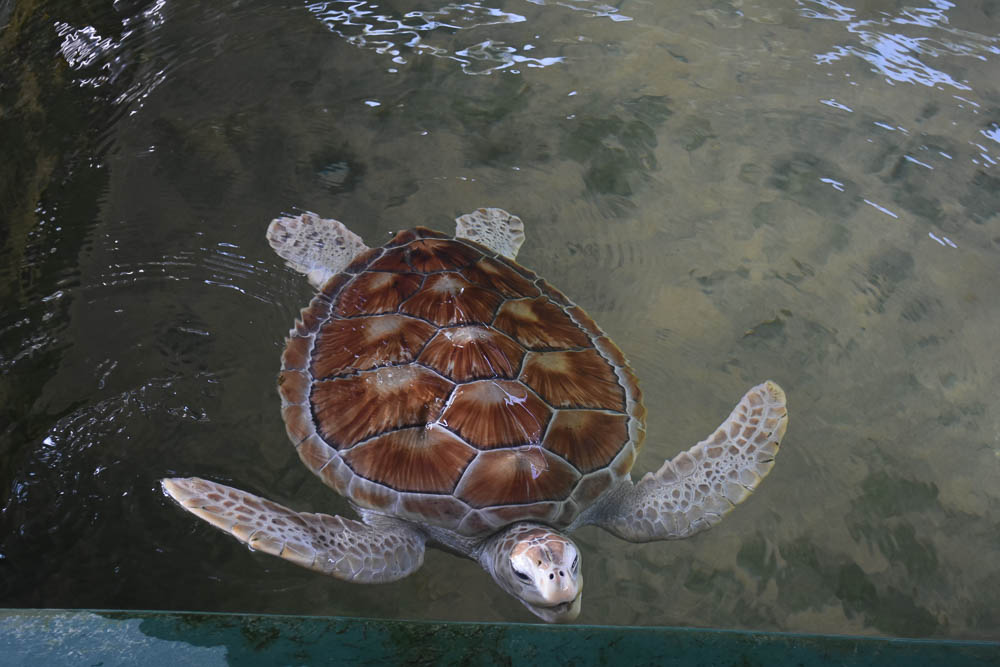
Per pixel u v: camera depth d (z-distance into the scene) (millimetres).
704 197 2195
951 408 1898
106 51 2365
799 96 2398
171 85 2320
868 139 2307
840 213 2168
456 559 1727
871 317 2012
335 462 1649
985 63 2508
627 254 2094
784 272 2074
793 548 1747
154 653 1272
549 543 1547
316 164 2197
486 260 1867
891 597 1701
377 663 1281
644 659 1305
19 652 1267
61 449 1760
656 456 1826
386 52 2480
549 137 2293
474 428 1626
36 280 1949
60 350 1869
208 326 1925
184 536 1693
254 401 1845
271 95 2328
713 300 2031
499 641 1309
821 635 1333
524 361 1694
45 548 1664
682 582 1713
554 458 1633
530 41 2574
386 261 1862
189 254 2016
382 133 2275
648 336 1976
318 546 1572
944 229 2143
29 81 2258
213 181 2141
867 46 2586
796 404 1901
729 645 1316
